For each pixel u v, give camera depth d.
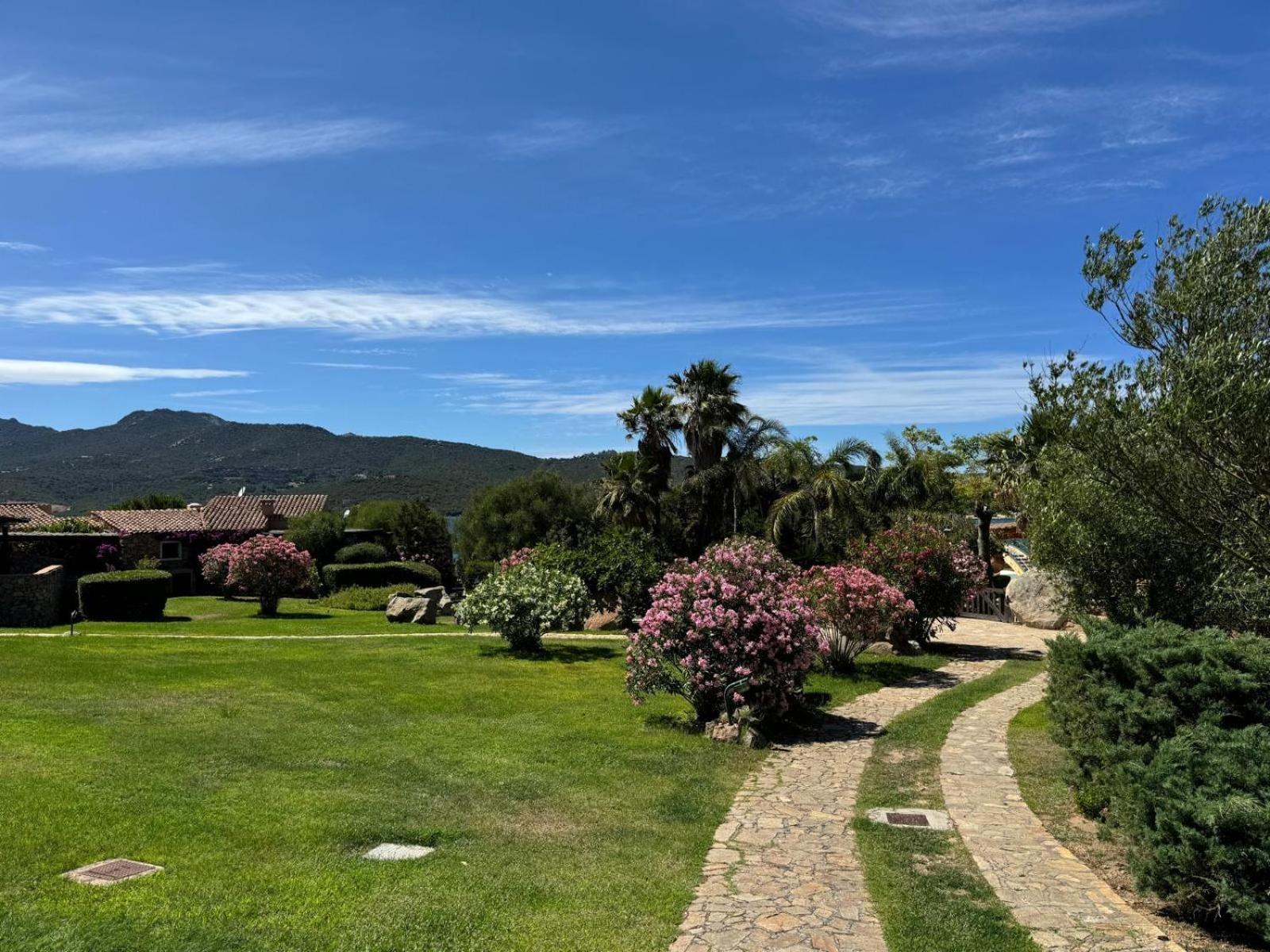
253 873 6.18
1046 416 7.69
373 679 15.11
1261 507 7.06
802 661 12.36
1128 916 5.75
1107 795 7.44
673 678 12.56
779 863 6.93
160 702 12.32
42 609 22.66
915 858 7.05
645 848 7.28
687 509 32.59
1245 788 5.26
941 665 18.69
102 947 4.96
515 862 6.75
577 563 23.42
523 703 13.70
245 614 27.80
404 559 47.25
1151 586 9.39
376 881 6.16
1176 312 7.10
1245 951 5.21
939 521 30.00
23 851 6.33
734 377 32.56
